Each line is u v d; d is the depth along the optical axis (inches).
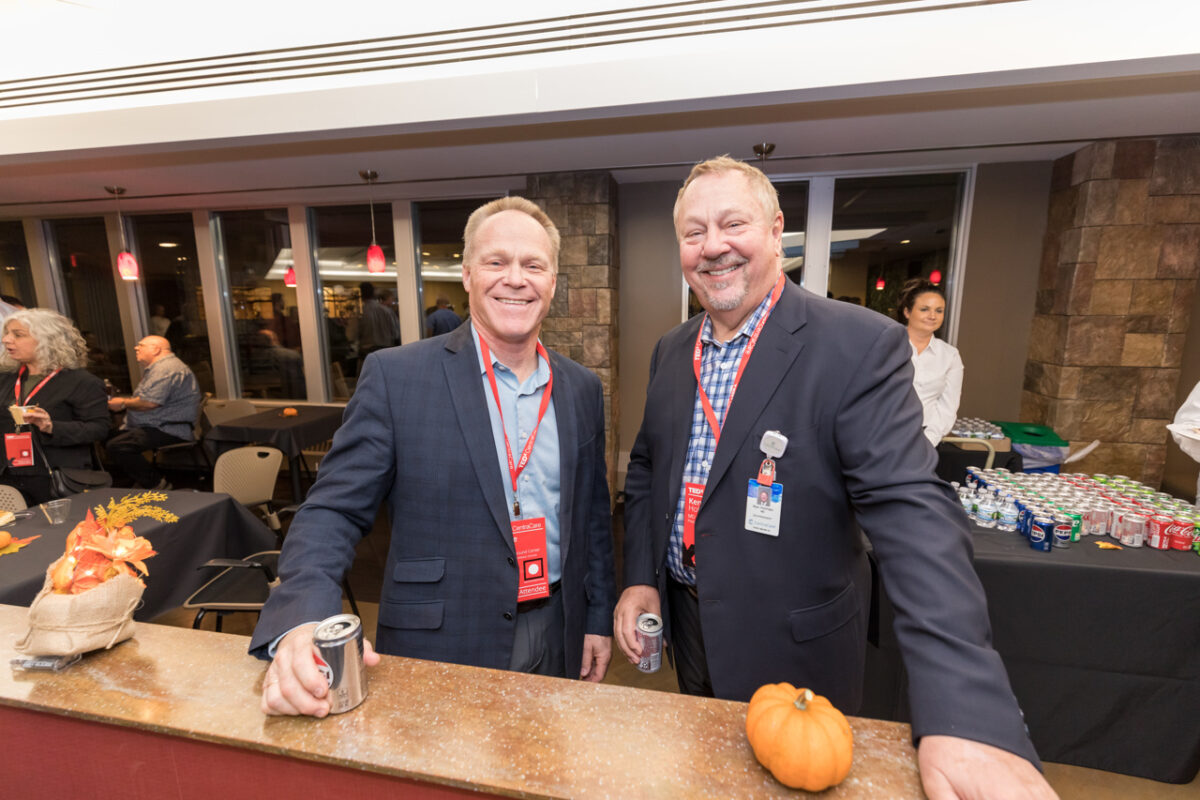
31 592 64.7
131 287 219.3
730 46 90.6
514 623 42.3
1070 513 68.2
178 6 107.7
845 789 23.1
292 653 27.7
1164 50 76.7
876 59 86.0
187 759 27.2
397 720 26.9
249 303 215.9
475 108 101.1
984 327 160.7
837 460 37.7
